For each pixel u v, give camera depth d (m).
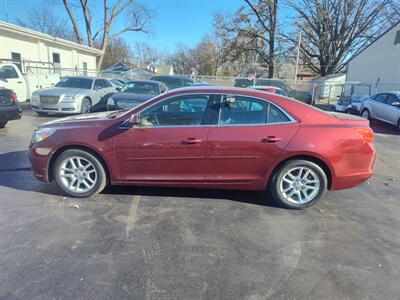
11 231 3.26
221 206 4.02
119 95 9.69
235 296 2.42
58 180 4.10
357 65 24.83
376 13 31.91
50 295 2.37
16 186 4.50
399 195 4.70
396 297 2.46
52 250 2.94
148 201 4.09
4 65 11.45
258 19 31.92
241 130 3.83
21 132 8.46
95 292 2.41
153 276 2.62
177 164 3.93
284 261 2.88
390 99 12.50
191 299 2.37
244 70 41.50
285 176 3.93
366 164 3.95
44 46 19.73
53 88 11.57
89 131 3.95
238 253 2.99
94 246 3.03
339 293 2.48
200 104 3.91
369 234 3.44
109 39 34.38
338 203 4.28
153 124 3.91
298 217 3.79
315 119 3.90
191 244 3.12
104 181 4.11
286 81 24.50
